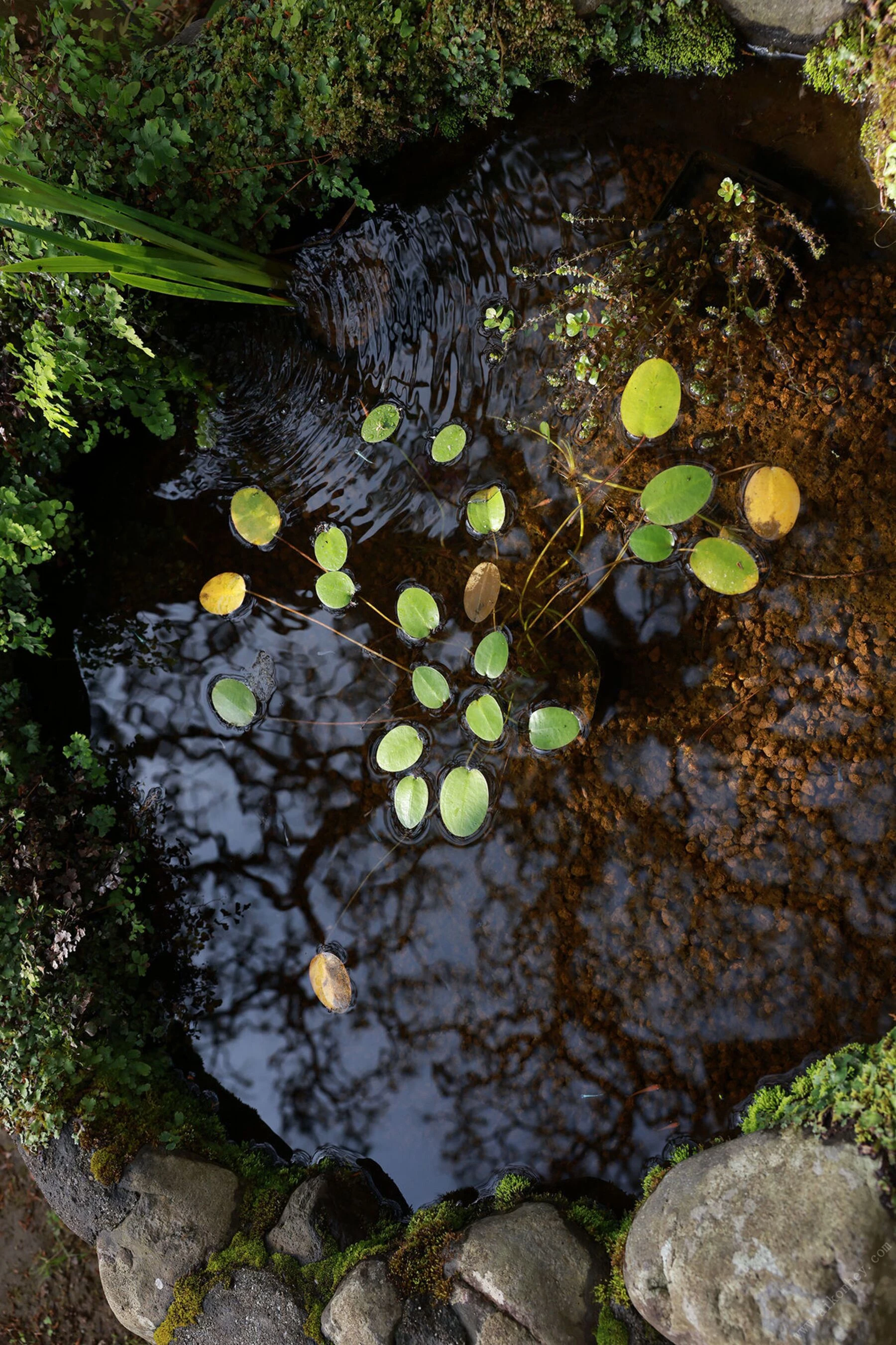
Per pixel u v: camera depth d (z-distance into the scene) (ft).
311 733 8.29
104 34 8.11
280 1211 7.16
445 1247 6.51
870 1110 5.49
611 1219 6.75
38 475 8.32
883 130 6.92
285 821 8.27
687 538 7.36
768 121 7.40
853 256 7.20
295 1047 7.98
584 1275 6.23
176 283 6.86
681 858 7.17
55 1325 9.07
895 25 6.57
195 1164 7.39
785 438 7.25
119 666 8.80
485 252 8.02
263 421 8.59
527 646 7.65
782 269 7.20
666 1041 7.01
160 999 8.25
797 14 6.90
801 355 7.22
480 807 7.10
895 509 7.00
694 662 7.32
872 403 7.09
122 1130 7.38
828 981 6.73
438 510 8.13
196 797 8.49
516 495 7.89
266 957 8.15
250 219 7.86
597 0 7.03
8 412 7.93
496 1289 6.10
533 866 7.50
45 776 8.26
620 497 7.59
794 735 7.02
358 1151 7.63
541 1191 7.05
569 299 7.77
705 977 6.99
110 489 8.89
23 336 7.50
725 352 7.37
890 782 6.79
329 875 8.07
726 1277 5.24
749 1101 6.71
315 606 8.39
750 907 6.97
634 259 7.54
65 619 8.89
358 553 8.31
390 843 7.94
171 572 8.76
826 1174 5.33
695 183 7.45
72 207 6.03
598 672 7.39
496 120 7.88
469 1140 7.36
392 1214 7.37
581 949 7.32
